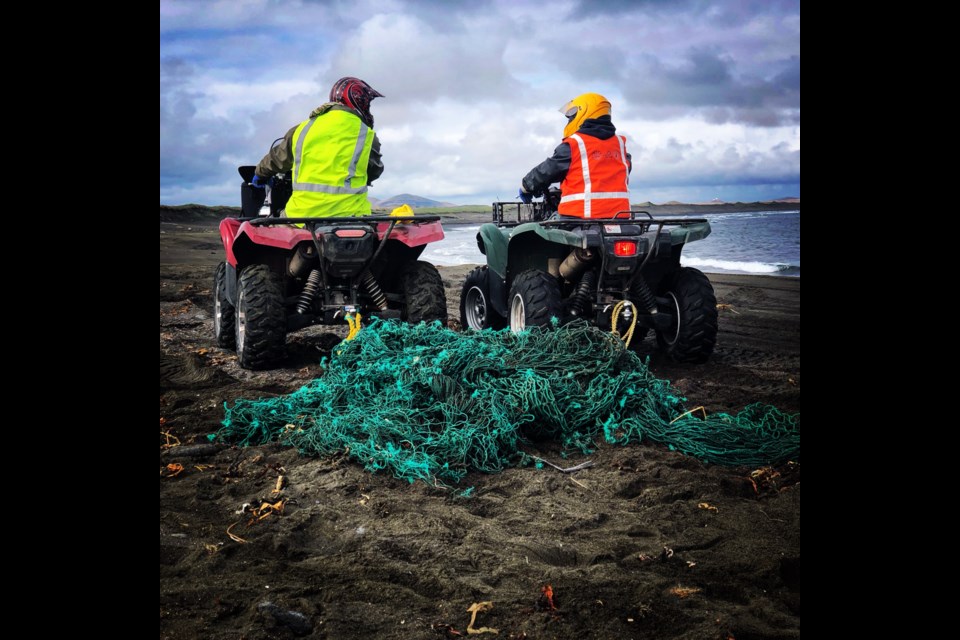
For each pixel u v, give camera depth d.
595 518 2.90
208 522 2.79
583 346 4.54
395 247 6.05
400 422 3.64
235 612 2.15
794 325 7.62
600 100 5.89
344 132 5.62
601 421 3.92
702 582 2.39
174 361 5.71
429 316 5.71
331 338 6.79
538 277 5.40
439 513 2.90
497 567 2.45
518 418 3.75
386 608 2.19
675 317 5.83
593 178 5.77
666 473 3.36
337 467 3.35
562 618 2.14
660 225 5.36
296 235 5.35
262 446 3.70
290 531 2.70
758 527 2.80
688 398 4.72
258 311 5.33
